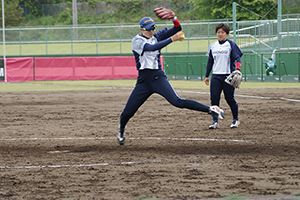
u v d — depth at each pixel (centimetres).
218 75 1513
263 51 6328
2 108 2334
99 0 12019
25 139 1340
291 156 1018
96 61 6091
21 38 8512
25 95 3275
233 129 1491
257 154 1050
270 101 2530
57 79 6059
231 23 7469
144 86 1053
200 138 1312
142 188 755
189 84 4597
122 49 8588
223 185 766
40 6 12288
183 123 1666
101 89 3906
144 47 990
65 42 8338
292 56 4694
